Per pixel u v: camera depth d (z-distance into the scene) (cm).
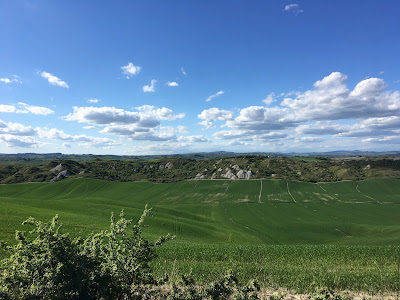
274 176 14000
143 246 731
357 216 8062
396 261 2009
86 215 4969
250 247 2475
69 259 607
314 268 1579
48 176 14625
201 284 1150
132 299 686
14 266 580
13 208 4341
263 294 980
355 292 1110
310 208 9056
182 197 11525
